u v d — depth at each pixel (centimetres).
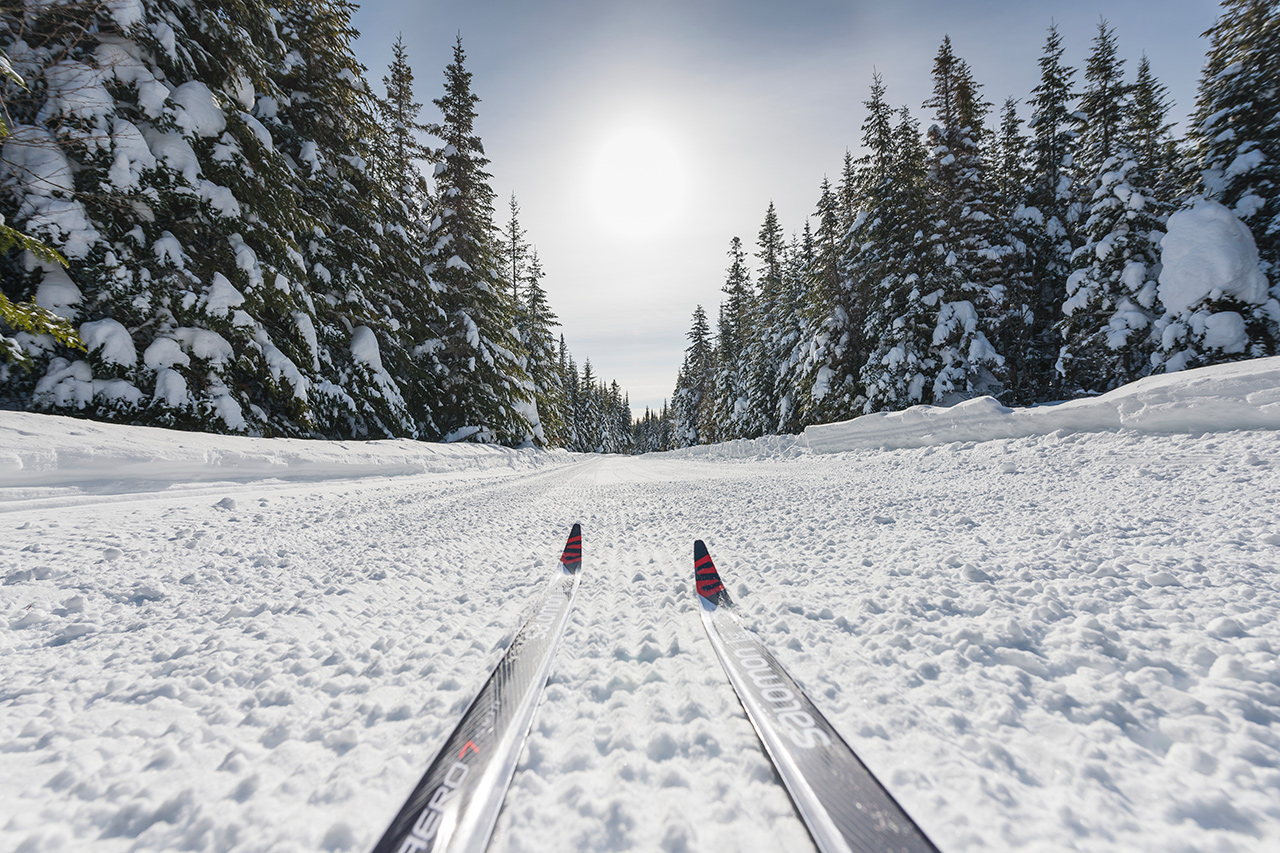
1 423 585
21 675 185
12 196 724
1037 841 101
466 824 108
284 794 119
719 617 227
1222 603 205
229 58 988
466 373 1878
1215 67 1297
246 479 797
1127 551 279
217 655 199
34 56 748
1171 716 139
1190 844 98
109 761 133
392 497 727
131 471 651
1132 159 1311
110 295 779
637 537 419
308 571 323
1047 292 1805
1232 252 1093
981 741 132
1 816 111
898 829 102
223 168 934
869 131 1639
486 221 2031
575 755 132
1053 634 190
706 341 4206
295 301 1107
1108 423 725
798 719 142
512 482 1016
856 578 272
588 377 5856
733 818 109
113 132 785
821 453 1341
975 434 928
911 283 1476
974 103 1705
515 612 242
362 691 168
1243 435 565
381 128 1614
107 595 276
